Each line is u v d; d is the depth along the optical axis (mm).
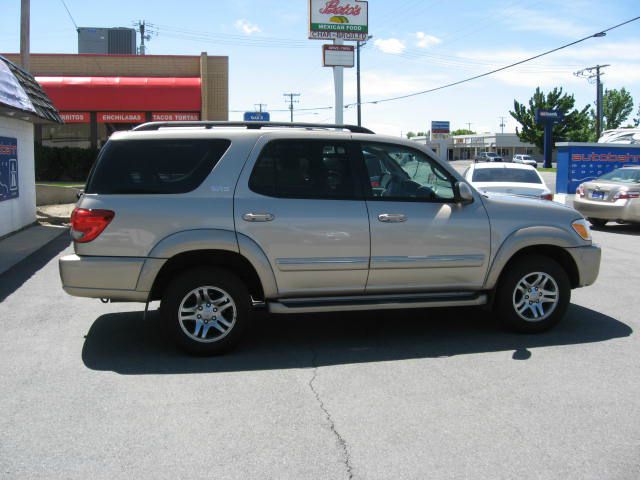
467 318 6777
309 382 4820
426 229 5715
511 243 5883
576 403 4379
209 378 4910
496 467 3500
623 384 4738
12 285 8211
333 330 6316
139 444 3783
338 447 3742
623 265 9969
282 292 5527
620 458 3600
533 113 76625
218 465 3531
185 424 4062
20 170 13180
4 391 4625
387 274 5695
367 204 5637
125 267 5230
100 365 5211
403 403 4395
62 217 15352
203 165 5438
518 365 5184
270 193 5473
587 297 7676
